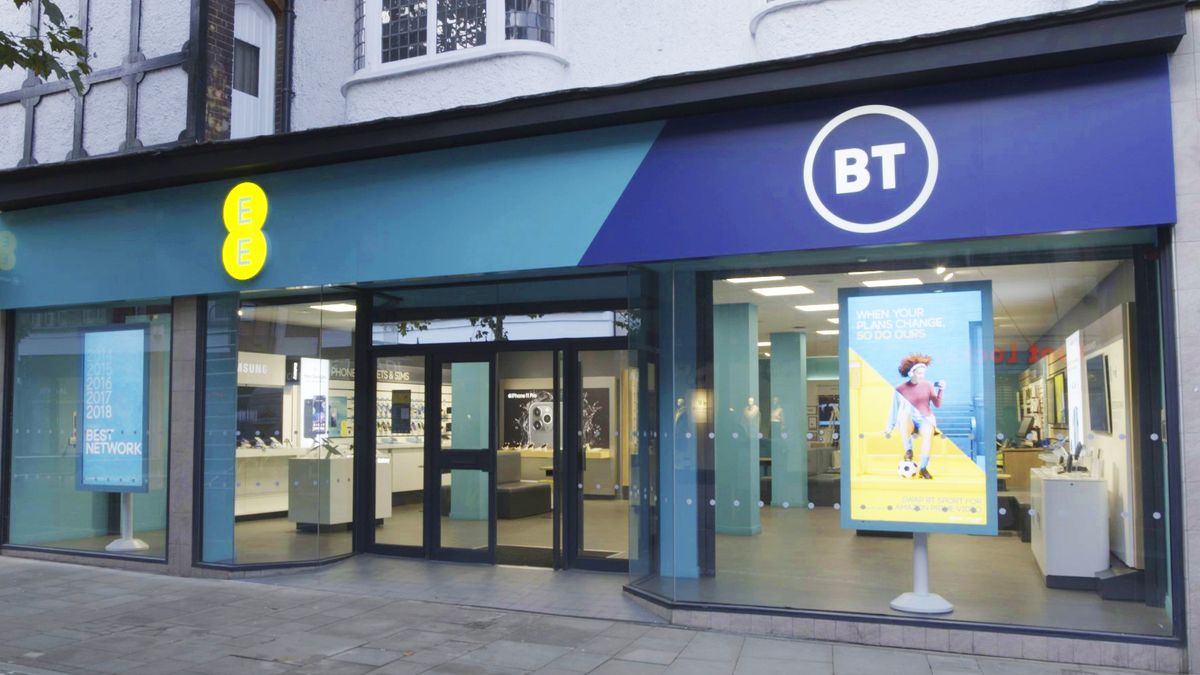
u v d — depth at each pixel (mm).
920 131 6594
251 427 9898
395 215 8594
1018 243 6801
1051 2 7113
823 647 6750
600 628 7273
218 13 10109
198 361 9766
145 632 7176
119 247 10062
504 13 8992
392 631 7164
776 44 7781
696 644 6816
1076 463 6586
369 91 9484
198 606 8109
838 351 7367
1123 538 6398
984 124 6430
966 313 6984
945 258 7051
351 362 10461
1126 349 6461
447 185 8359
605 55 8922
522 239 8008
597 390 9359
